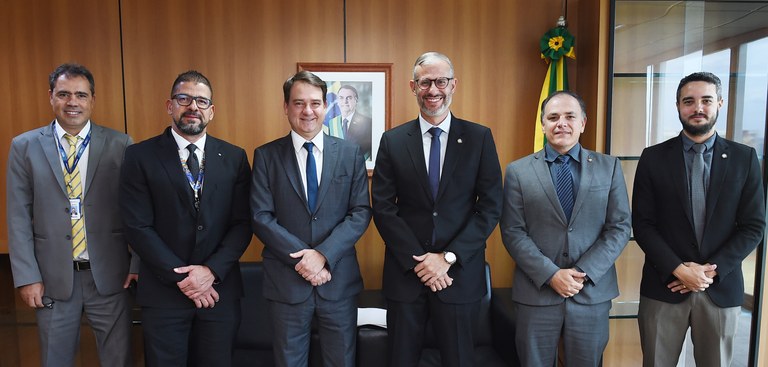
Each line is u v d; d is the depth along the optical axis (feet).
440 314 6.06
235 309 6.53
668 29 8.16
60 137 6.56
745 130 7.75
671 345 6.70
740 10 7.73
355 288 6.51
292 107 6.32
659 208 6.73
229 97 8.69
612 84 7.99
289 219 6.31
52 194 6.45
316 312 6.31
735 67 7.80
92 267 6.51
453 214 6.08
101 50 8.47
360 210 6.49
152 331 6.11
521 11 8.98
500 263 9.46
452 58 8.95
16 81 8.43
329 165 6.44
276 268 6.29
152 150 6.25
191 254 6.21
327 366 6.47
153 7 8.49
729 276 6.40
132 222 6.06
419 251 5.96
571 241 6.25
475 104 9.05
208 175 6.29
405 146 6.29
